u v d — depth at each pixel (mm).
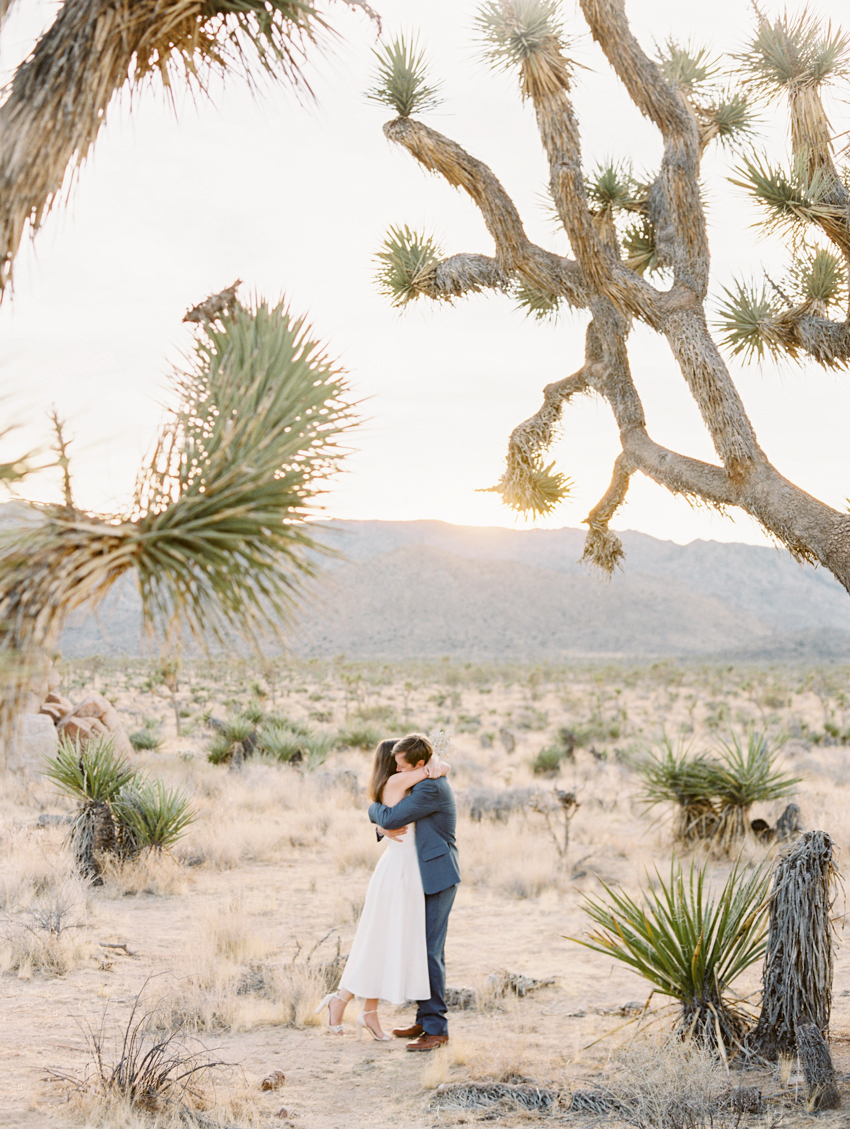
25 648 1722
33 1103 4309
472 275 5848
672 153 4852
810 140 4766
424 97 5172
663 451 5059
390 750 5688
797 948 5051
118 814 10391
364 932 5559
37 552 1803
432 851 5566
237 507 1927
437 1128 4258
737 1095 4316
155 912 8766
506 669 114125
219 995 6113
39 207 1945
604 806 15836
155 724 30891
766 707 50906
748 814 12047
